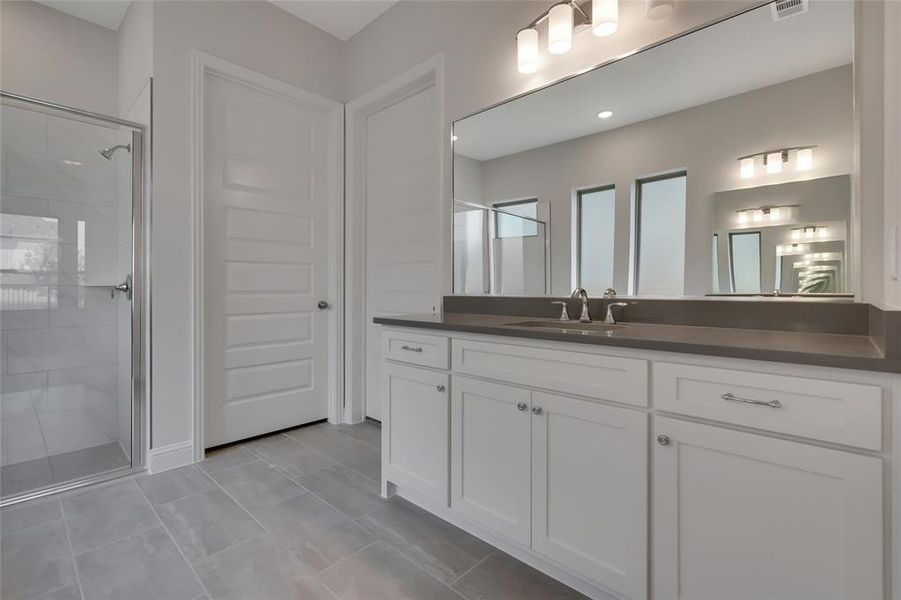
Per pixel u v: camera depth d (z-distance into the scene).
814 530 0.91
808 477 0.92
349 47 3.04
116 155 2.23
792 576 0.94
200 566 1.46
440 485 1.69
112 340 2.44
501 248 2.16
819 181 1.33
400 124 2.81
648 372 1.14
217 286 2.52
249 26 2.58
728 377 1.01
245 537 1.64
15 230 2.23
